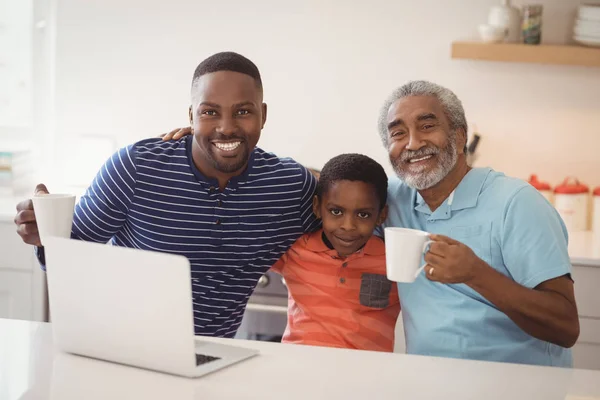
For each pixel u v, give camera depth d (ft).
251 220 6.20
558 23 9.97
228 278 6.31
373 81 10.36
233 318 6.50
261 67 10.54
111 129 10.89
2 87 11.14
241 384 4.31
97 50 10.78
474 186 5.91
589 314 8.54
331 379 4.46
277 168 6.32
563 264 5.52
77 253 4.54
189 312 4.28
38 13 10.98
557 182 10.19
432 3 10.14
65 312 4.70
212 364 4.59
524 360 5.71
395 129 6.00
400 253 4.80
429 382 4.48
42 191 5.75
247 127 5.83
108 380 4.33
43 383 4.26
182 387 4.24
